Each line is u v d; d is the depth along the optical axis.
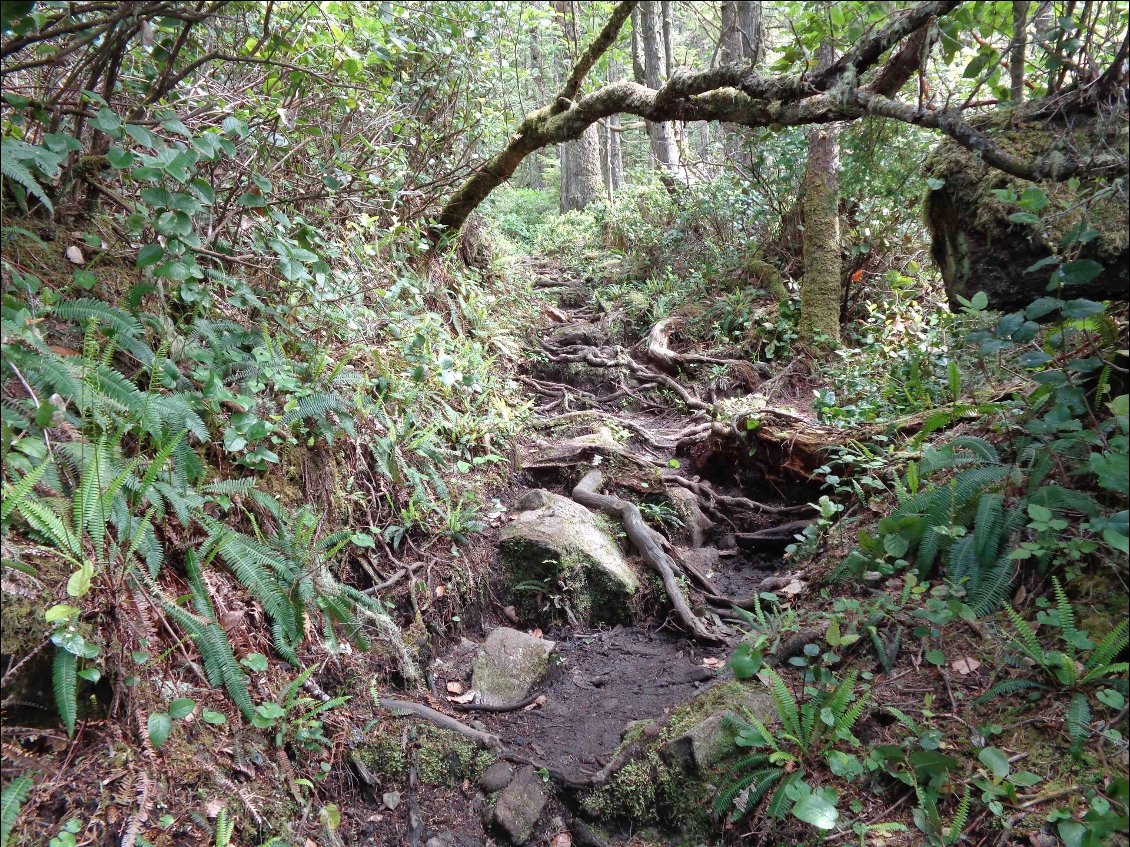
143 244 3.21
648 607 4.07
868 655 2.91
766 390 6.41
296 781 2.61
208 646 2.53
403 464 3.98
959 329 4.85
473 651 3.72
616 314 8.24
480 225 8.23
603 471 4.98
